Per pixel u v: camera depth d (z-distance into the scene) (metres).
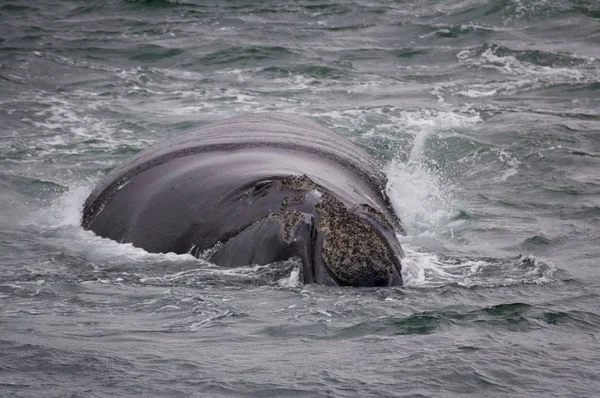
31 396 27.31
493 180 62.09
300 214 39.78
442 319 34.41
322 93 88.12
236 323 34.31
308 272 38.09
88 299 37.91
